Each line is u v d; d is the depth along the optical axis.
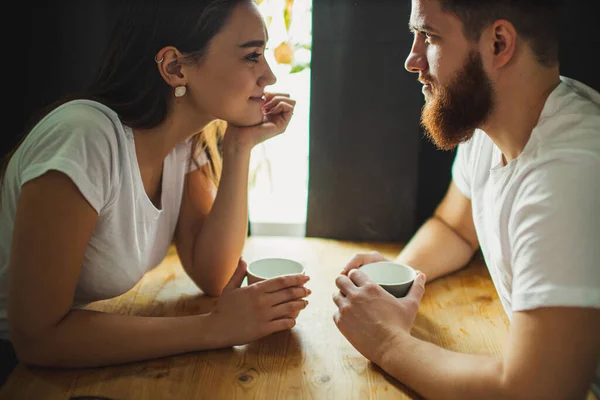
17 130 1.73
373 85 1.70
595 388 1.05
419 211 1.87
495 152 1.18
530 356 0.91
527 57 1.00
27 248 1.02
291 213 2.00
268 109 1.43
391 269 1.33
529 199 0.96
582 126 0.97
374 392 1.06
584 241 0.89
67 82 1.71
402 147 1.75
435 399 1.00
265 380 1.09
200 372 1.12
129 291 1.46
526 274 0.93
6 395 1.04
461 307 1.38
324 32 1.67
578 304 0.88
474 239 1.52
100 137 1.09
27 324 1.05
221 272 1.42
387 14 1.64
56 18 1.66
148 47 1.17
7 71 1.69
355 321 1.15
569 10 1.57
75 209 1.04
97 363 1.11
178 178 1.39
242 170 1.40
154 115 1.20
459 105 1.06
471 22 1.00
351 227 1.83
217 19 1.16
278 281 1.21
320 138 1.76
